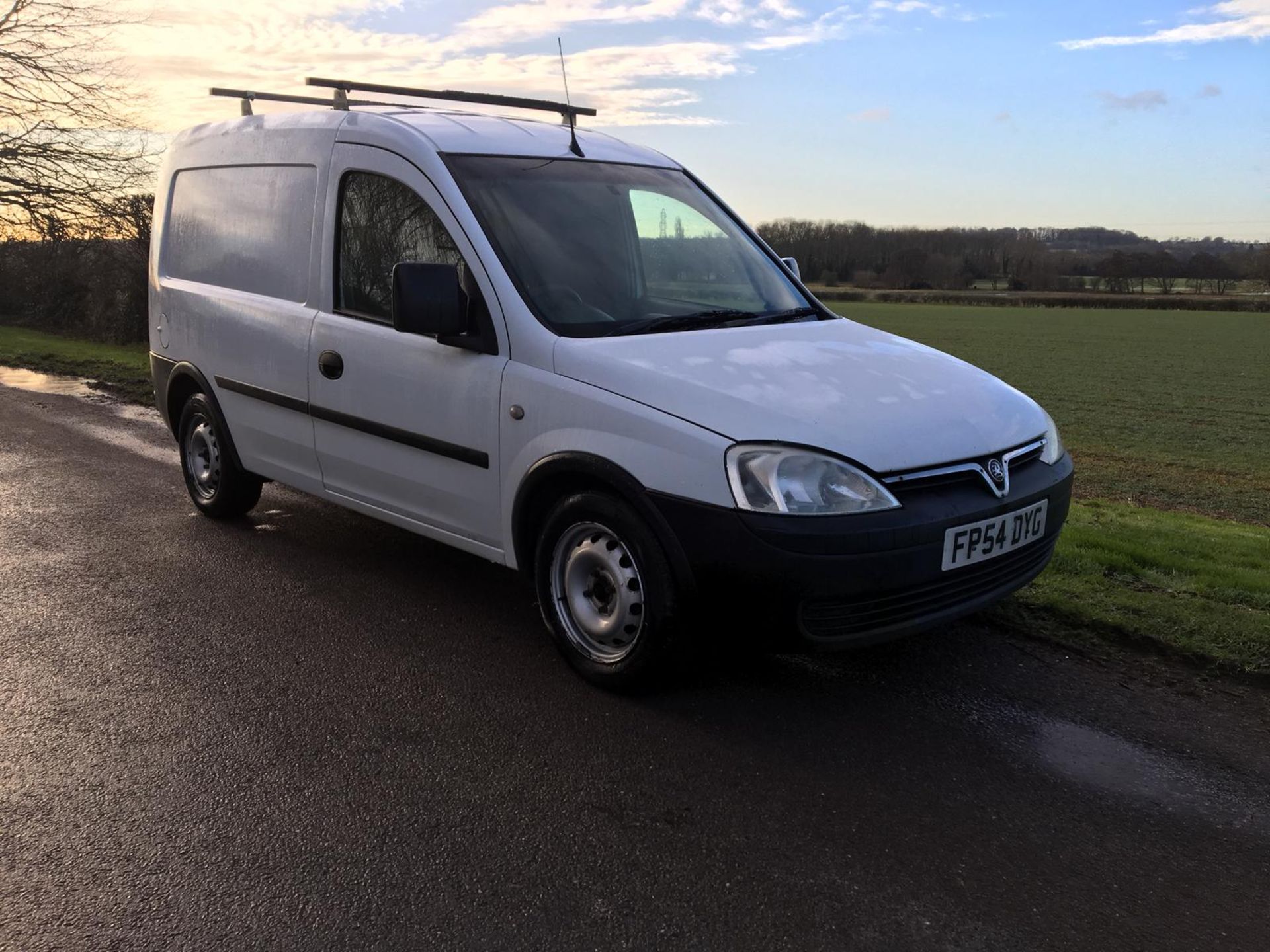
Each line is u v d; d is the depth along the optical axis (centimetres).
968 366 430
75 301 2428
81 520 604
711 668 404
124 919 251
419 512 450
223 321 547
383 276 448
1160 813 305
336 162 473
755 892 263
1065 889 268
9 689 379
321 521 609
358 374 457
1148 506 1383
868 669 405
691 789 314
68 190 2364
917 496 340
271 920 251
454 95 499
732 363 372
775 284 482
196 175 590
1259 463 1886
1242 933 251
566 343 378
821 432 333
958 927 251
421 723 355
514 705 370
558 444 370
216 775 320
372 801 305
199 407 587
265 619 452
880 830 293
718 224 496
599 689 383
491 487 407
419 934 246
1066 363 4212
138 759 329
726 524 326
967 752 340
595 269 420
